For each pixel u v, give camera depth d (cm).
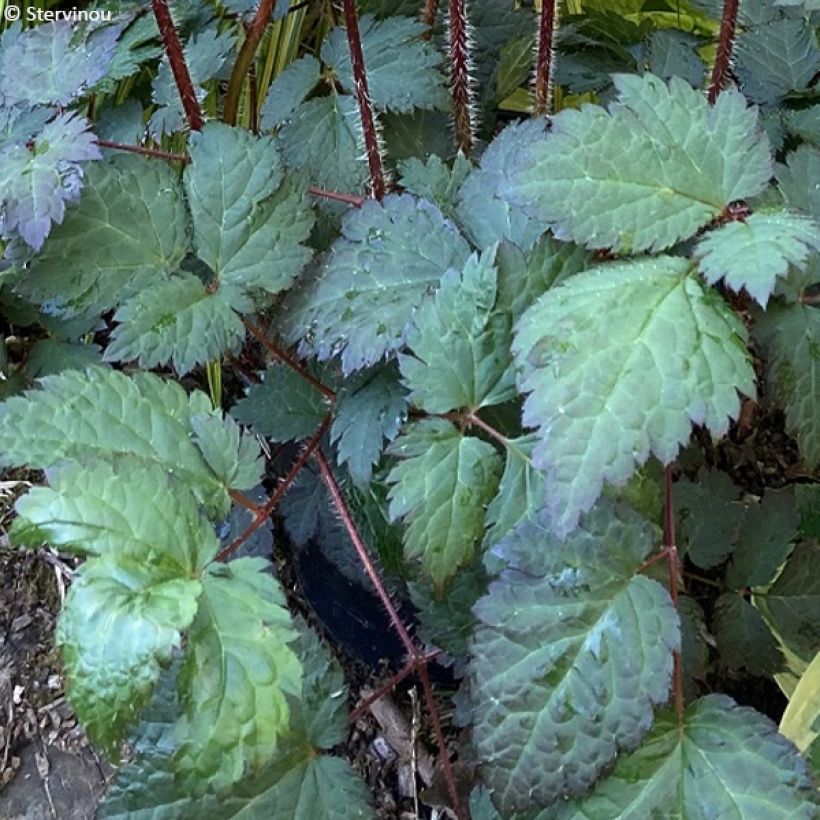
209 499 27
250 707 23
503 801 25
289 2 39
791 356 29
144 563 23
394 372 30
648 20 44
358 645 39
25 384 39
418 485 27
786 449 45
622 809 25
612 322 24
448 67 39
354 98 36
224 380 45
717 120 27
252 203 30
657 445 23
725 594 34
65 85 33
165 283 30
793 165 31
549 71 35
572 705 25
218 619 23
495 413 30
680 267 26
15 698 38
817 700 30
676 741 26
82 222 30
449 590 30
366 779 37
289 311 30
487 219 31
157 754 27
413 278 30
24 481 43
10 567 41
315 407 35
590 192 26
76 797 36
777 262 24
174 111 36
